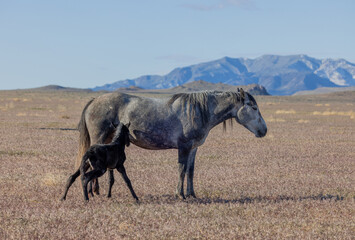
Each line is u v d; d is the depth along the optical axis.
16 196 15.82
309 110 108.69
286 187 18.44
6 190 16.81
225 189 18.08
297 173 22.41
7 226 12.12
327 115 83.56
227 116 17.06
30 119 56.44
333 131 47.22
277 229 12.20
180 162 16.42
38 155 26.84
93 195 16.33
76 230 11.81
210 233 11.73
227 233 11.75
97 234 11.48
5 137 35.41
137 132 16.41
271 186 18.80
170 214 13.55
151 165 24.08
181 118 16.33
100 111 16.61
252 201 15.67
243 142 36.19
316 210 14.57
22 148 29.42
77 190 17.20
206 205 15.05
